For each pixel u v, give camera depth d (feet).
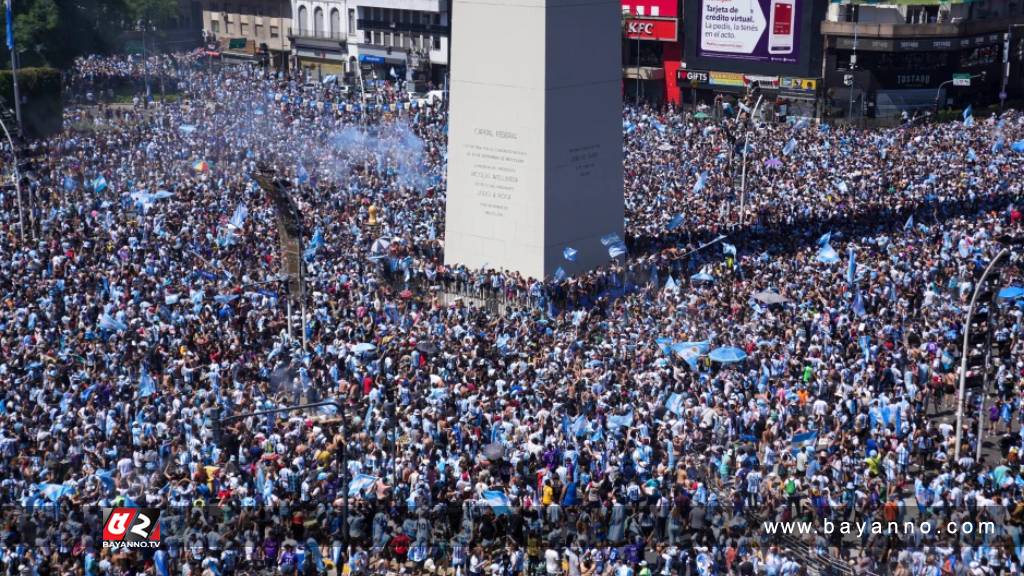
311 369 643.04
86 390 597.11
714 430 579.07
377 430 563.48
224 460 533.14
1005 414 628.69
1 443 542.57
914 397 634.43
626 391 611.47
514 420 577.43
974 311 580.30
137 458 534.37
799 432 554.87
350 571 476.95
